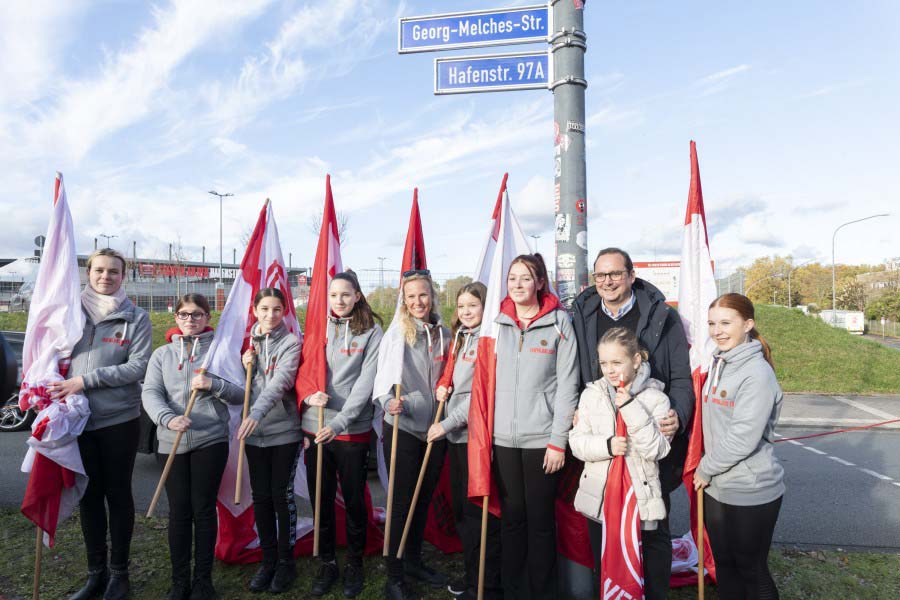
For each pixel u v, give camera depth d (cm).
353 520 334
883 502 529
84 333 323
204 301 338
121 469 322
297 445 341
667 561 281
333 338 346
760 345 262
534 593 296
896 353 1586
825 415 996
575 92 470
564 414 283
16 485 540
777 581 350
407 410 334
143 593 329
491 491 306
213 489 320
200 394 323
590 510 272
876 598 329
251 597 326
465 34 502
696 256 299
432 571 351
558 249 473
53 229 319
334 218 377
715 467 253
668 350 287
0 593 328
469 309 324
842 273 9362
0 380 368
